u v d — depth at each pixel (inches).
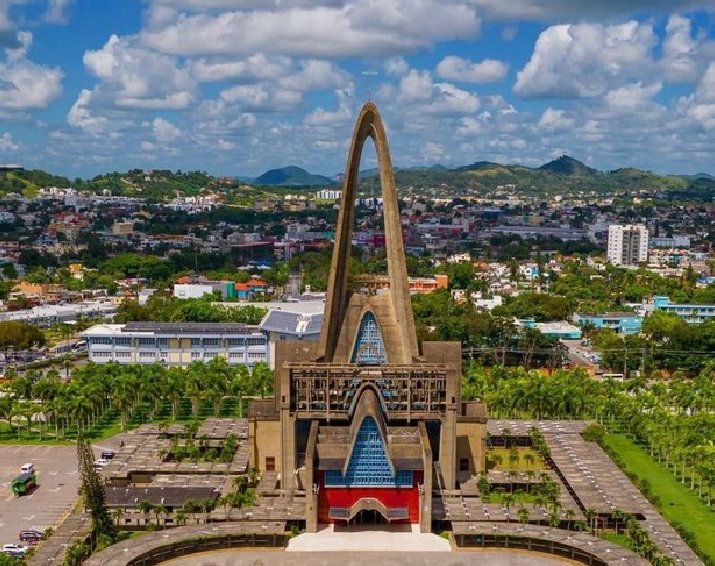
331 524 6796.3
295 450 7450.8
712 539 6628.9
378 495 6801.2
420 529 6678.2
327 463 6776.6
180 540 6220.5
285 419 7377.0
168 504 6948.8
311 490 6599.4
